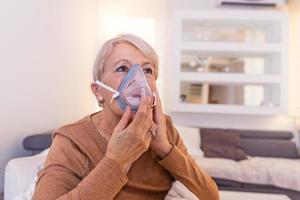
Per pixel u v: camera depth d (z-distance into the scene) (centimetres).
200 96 344
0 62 192
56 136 85
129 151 68
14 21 204
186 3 352
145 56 83
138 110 69
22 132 219
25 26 216
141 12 350
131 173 83
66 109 281
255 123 354
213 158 282
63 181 74
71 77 289
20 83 214
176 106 333
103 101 84
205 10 327
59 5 263
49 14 248
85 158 80
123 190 82
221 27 350
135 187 84
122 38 84
